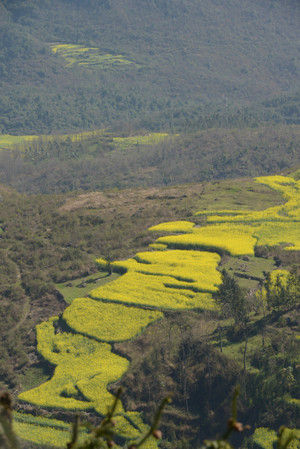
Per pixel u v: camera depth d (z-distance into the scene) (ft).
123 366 222.89
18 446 11.57
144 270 297.94
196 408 196.24
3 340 261.65
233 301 223.71
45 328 264.52
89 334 247.91
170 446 183.21
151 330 241.35
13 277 326.24
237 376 196.44
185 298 260.21
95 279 307.17
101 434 13.88
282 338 209.56
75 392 213.46
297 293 228.84
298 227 353.31
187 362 213.05
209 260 304.30
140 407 200.64
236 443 177.78
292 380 188.34
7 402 11.99
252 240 330.95
